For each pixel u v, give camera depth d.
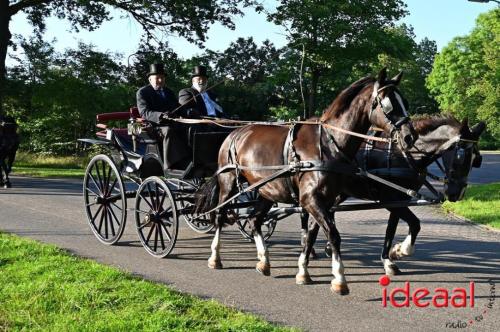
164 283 6.43
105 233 8.60
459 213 12.94
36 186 16.91
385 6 25.69
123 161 8.66
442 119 7.04
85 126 34.19
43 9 25.70
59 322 4.82
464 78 62.50
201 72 8.66
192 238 9.23
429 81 68.81
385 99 5.81
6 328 4.68
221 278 6.75
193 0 23.67
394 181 7.13
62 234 9.16
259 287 6.39
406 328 5.12
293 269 7.27
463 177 6.71
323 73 25.83
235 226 10.45
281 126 6.89
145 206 12.33
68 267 6.59
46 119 32.91
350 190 7.23
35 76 30.36
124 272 6.48
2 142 15.86
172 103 8.74
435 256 8.22
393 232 7.19
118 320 4.85
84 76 30.09
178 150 8.03
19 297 5.44
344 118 6.10
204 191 7.47
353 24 25.69
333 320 5.30
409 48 26.88
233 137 7.34
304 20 24.08
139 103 8.30
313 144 6.20
